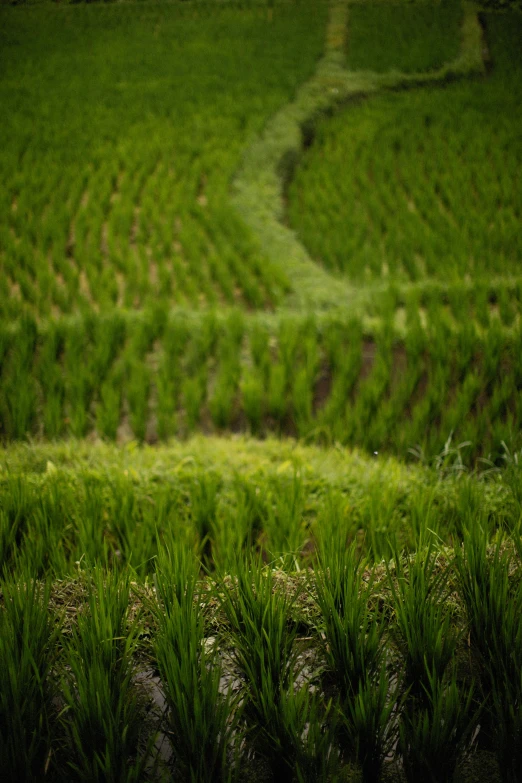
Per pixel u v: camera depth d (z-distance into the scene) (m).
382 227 10.87
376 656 2.06
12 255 9.60
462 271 8.70
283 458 4.52
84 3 25.33
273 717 1.83
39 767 1.82
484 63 19.69
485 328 7.16
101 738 1.79
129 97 17.27
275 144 13.77
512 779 1.75
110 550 3.45
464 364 6.15
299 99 16.47
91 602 2.05
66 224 10.73
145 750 1.92
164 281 8.66
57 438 5.31
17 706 1.72
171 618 2.01
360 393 5.83
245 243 9.80
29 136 14.86
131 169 12.95
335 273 9.24
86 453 4.46
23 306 8.05
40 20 23.70
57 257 9.47
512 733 1.75
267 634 2.02
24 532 3.37
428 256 9.25
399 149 14.32
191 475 3.96
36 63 19.89
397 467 4.16
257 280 9.26
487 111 15.88
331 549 2.51
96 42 21.64
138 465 4.12
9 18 23.86
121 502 3.54
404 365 6.65
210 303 8.35
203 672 1.85
